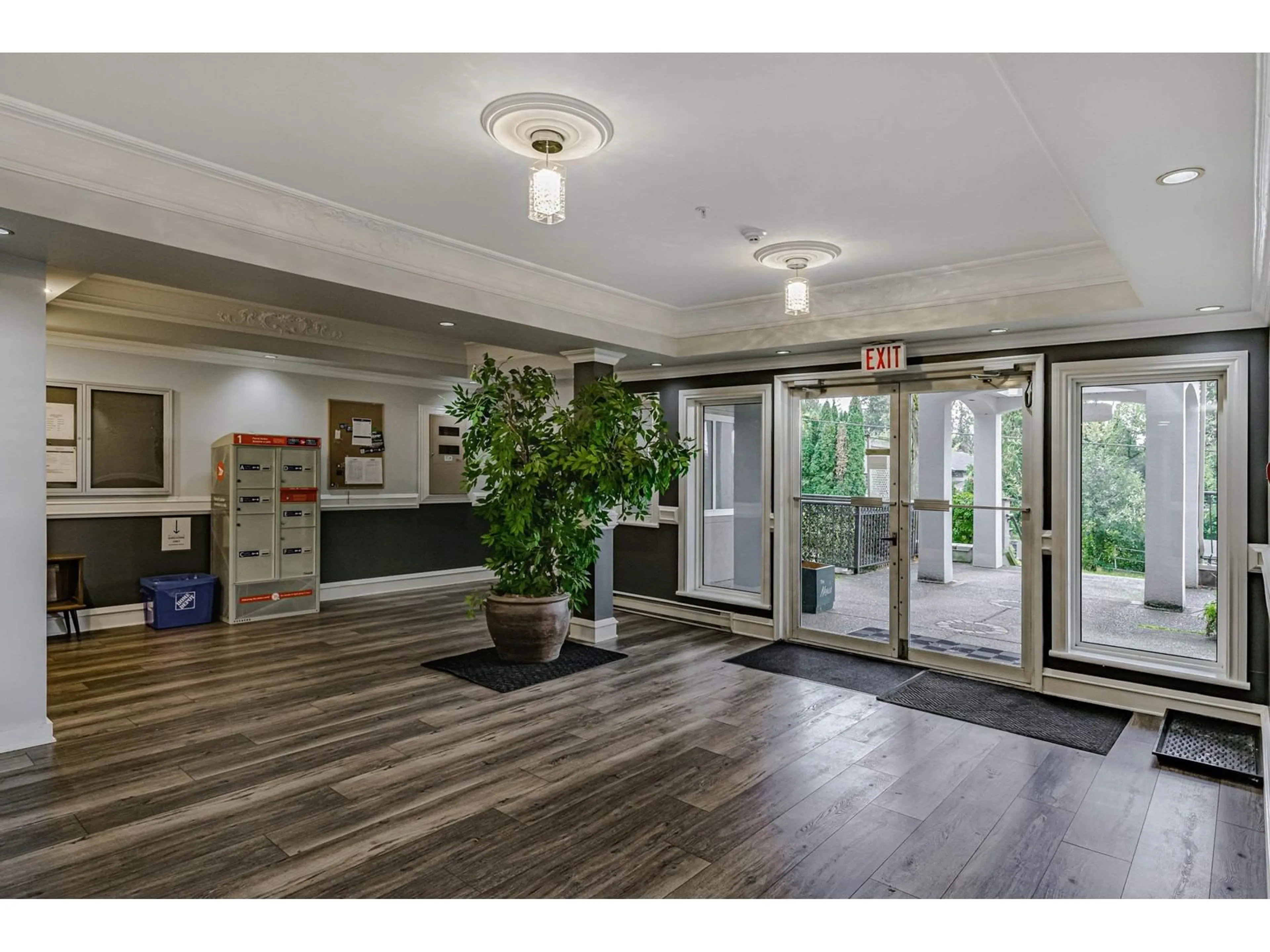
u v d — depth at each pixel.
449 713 4.15
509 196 3.46
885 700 4.45
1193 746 3.69
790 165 3.05
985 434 5.04
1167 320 4.21
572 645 5.79
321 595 7.48
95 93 2.54
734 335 5.70
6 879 2.44
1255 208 2.49
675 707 4.30
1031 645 4.77
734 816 2.96
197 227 3.20
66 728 3.86
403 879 2.47
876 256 4.29
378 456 7.90
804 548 6.02
